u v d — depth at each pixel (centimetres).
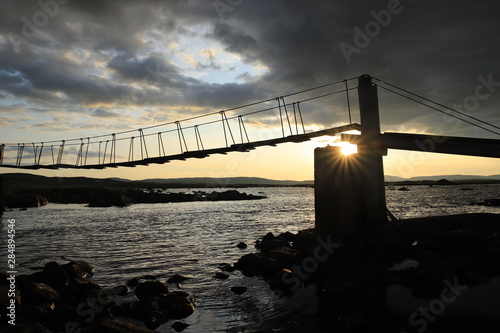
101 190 11419
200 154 3275
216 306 1428
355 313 1262
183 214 6147
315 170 2378
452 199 8938
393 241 2006
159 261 2323
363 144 2344
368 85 2362
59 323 1205
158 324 1237
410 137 2173
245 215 5828
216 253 2573
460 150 2016
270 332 1125
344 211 2231
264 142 2889
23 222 4888
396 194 12038
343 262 1844
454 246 1886
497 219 2455
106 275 1966
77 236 3553
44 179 17488
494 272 1598
